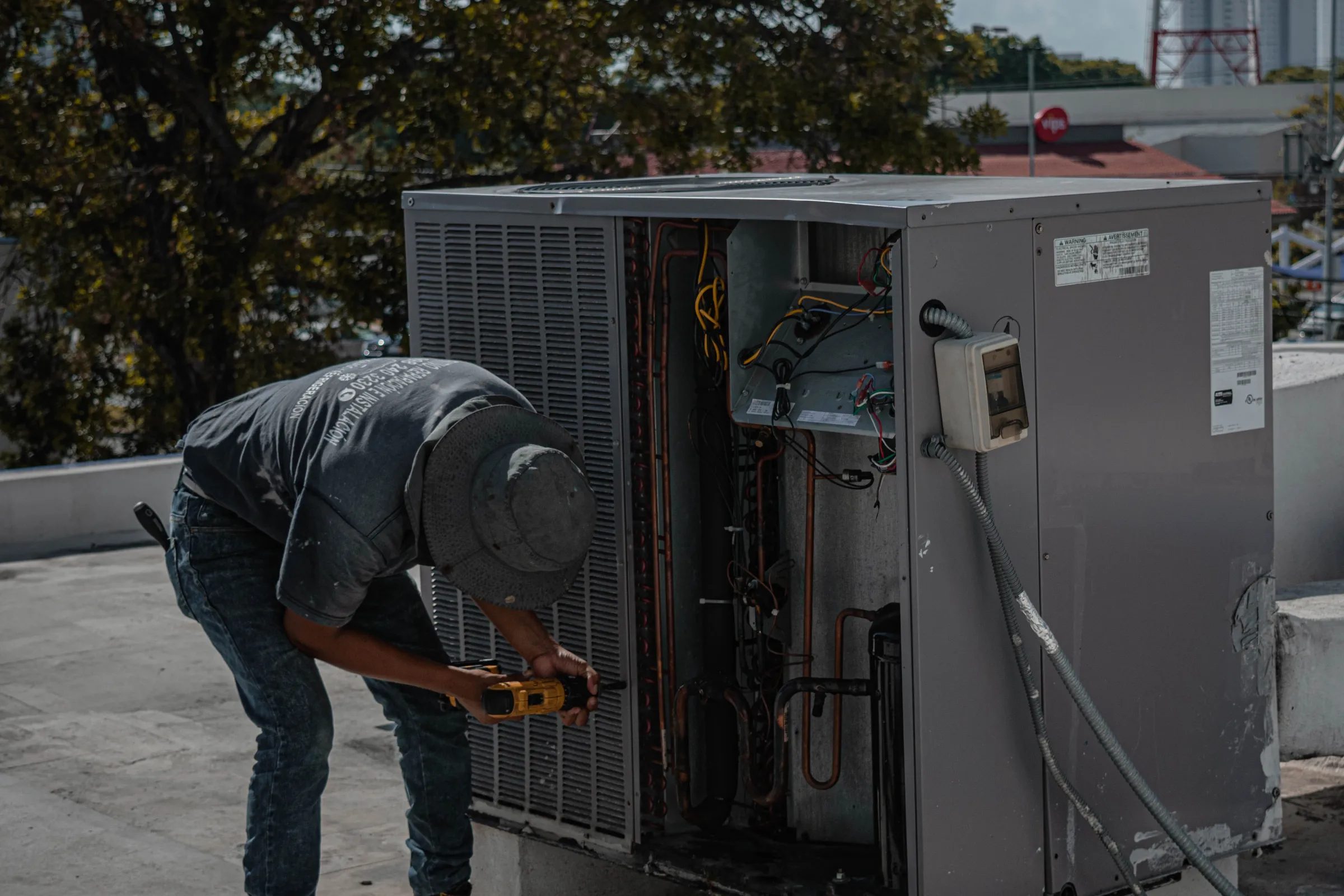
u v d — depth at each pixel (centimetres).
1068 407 279
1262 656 318
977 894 278
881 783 293
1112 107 5241
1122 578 292
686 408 323
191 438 305
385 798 463
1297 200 3694
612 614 324
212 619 300
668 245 315
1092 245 280
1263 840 324
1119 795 296
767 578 327
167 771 495
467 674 295
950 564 267
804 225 309
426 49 1485
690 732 339
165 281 1493
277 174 1477
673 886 378
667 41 1449
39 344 1709
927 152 1451
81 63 1564
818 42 1439
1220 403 304
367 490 268
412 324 359
